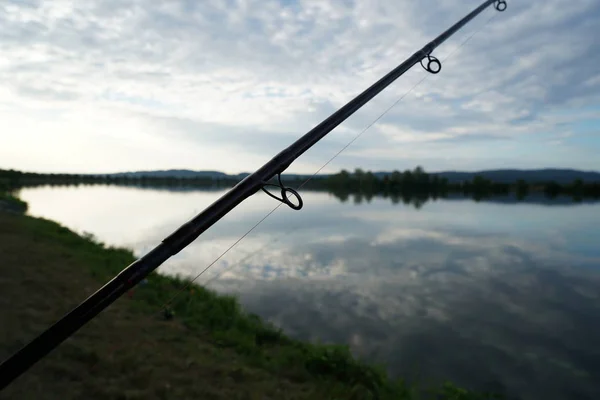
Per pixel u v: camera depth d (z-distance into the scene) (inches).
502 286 450.9
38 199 1774.1
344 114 62.5
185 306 256.8
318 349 212.4
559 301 401.4
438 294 412.8
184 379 146.6
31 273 246.4
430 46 88.0
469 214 1381.6
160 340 184.4
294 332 293.7
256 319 281.9
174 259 523.8
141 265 42.1
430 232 878.4
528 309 374.9
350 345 279.1
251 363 179.9
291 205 50.3
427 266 536.1
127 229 807.1
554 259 601.3
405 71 78.8
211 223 46.3
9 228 429.4
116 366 146.3
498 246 704.4
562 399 223.5
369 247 663.8
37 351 38.4
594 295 421.7
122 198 2090.3
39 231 463.2
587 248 695.7
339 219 1119.0
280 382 165.0
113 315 206.5
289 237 748.6
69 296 215.5
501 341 299.1
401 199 2524.6
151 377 142.9
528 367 258.5
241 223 928.3
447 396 206.8
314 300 372.2
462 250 658.8
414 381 228.2
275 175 51.8
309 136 56.2
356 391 171.2
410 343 286.5
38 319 172.6
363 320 327.3
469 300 397.7
